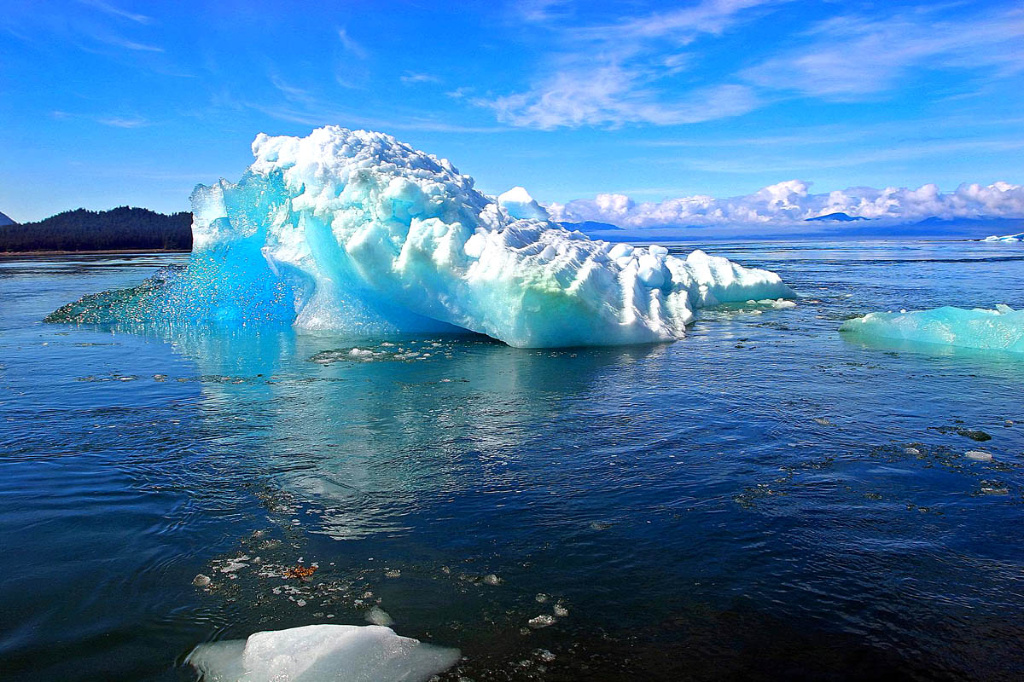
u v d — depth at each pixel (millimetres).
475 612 3088
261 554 3623
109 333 11180
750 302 15070
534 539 3768
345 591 3266
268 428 5859
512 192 14047
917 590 3246
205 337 10703
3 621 3023
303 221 10398
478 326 9672
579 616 3055
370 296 10180
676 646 2846
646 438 5516
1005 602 3143
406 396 6914
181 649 2846
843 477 4645
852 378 7570
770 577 3361
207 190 12148
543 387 7250
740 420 5988
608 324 9703
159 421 6074
